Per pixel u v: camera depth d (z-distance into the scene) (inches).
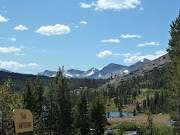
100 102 1378.0
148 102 5036.9
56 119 1173.7
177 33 904.9
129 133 1460.4
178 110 821.9
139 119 2305.6
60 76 1237.7
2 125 319.0
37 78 1339.8
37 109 1130.0
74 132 1243.2
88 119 1358.3
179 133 800.9
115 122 2175.2
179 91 789.9
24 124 207.9
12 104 332.2
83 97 1402.6
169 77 885.8
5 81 358.0
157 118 2180.1
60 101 1181.1
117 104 6402.6
